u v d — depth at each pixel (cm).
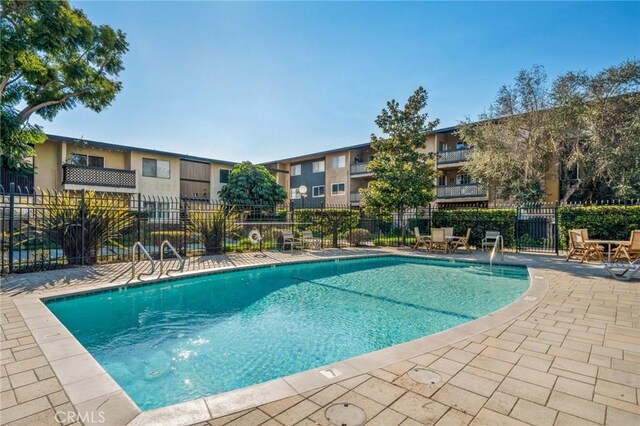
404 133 1470
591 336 367
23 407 224
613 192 1614
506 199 1822
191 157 2364
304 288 771
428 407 225
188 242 1197
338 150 2848
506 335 369
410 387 253
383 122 1501
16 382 259
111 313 577
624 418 214
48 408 224
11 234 745
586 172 1619
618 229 1105
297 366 376
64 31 1134
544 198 1770
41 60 1270
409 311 591
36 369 281
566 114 1558
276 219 1802
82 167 1834
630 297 549
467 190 2147
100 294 612
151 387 326
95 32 1318
